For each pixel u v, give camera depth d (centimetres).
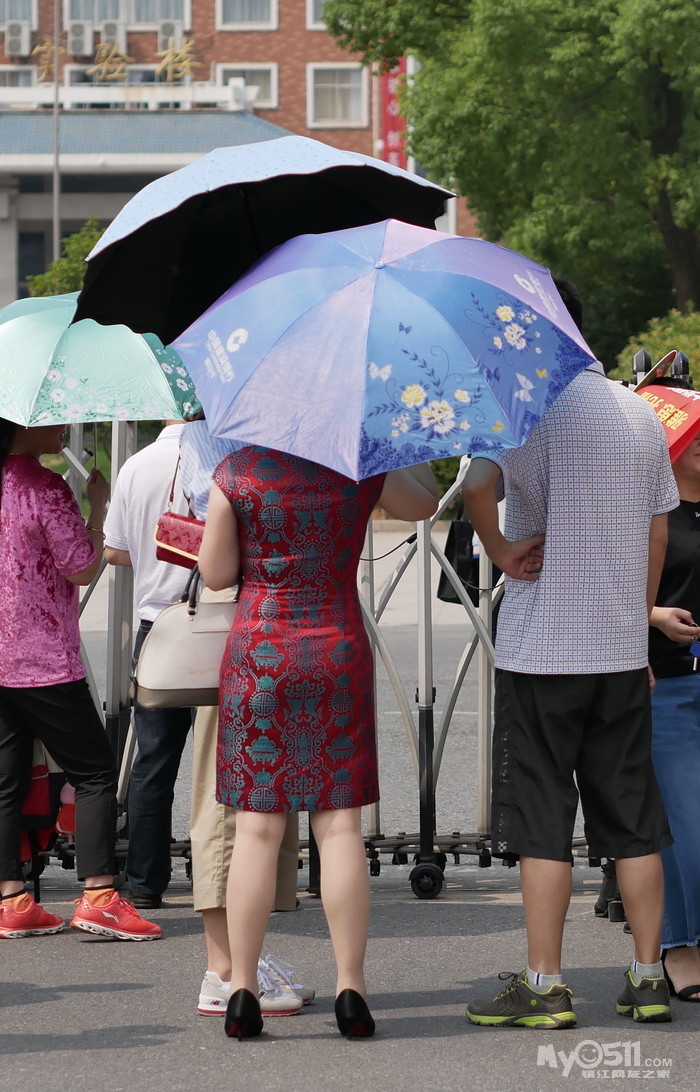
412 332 880
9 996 1096
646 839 1005
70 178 12081
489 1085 893
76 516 1249
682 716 1109
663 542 1040
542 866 996
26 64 12700
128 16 12512
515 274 935
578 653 986
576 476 988
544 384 893
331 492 959
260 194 1084
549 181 5691
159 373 1188
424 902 1401
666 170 5591
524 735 1003
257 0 12288
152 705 1049
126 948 1235
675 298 6875
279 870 1309
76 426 1483
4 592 1241
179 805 1816
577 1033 995
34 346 1197
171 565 1298
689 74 5175
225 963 1055
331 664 965
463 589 1457
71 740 1250
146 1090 890
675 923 1075
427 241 938
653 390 1166
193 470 1044
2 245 12031
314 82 12206
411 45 6144
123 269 1062
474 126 5744
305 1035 997
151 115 11919
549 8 5316
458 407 866
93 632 3578
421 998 1084
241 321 918
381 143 9831
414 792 1902
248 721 968
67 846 1443
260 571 968
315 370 881
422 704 1441
